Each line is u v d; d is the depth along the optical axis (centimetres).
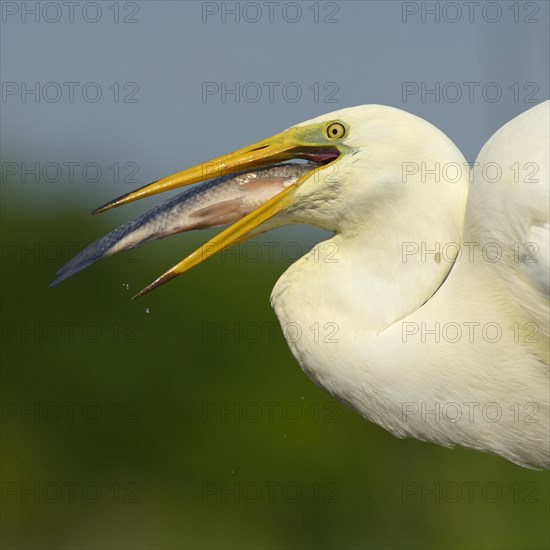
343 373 714
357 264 716
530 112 709
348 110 722
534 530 1140
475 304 704
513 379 706
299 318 723
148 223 751
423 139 708
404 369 701
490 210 693
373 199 709
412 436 719
